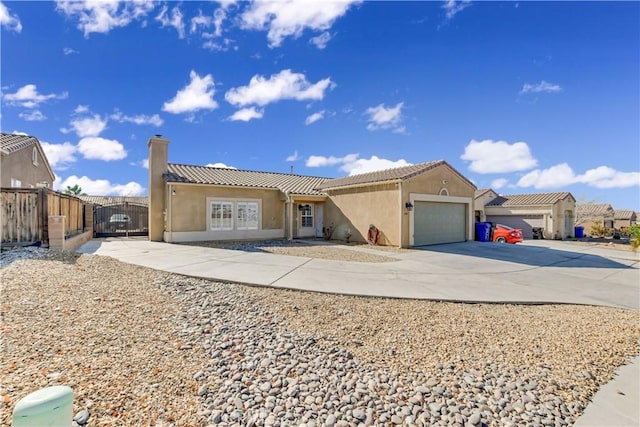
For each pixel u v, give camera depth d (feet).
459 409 10.81
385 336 16.76
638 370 13.79
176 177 58.90
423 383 12.44
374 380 12.50
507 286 28.66
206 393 11.11
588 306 23.56
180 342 14.61
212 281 25.32
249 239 65.21
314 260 38.88
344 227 65.98
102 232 71.51
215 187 61.67
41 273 22.15
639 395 11.85
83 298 18.40
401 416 10.39
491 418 10.40
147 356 13.11
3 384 10.14
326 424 9.85
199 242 57.72
